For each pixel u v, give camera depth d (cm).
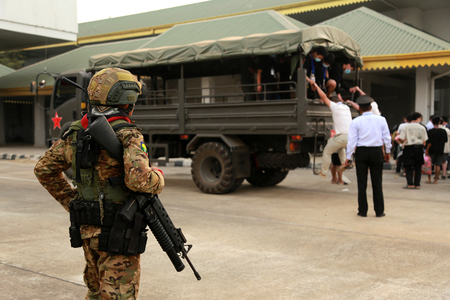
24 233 531
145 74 1023
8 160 1688
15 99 2858
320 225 571
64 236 518
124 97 225
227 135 812
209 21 1917
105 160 215
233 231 540
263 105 760
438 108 2316
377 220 599
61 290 350
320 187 920
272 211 663
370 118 611
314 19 2511
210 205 713
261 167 855
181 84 859
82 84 994
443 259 427
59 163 234
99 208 214
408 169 895
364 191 621
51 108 1056
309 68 779
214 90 987
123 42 2373
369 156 609
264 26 1698
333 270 398
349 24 1697
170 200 761
